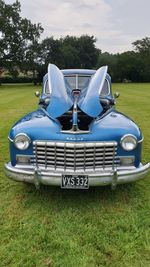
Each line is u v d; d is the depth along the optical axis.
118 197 4.25
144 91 28.47
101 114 4.25
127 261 2.88
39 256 2.95
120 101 17.45
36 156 3.74
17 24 49.31
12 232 3.36
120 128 3.78
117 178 3.65
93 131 3.70
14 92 29.06
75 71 5.52
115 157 3.73
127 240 3.21
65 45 72.31
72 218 3.67
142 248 3.08
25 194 4.35
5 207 3.96
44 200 4.15
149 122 9.97
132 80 64.88
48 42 58.38
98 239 3.23
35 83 55.19
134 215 3.74
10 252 3.01
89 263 2.85
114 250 3.04
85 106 4.16
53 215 3.75
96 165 3.69
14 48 48.94
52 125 3.82
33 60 51.81
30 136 3.74
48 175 3.63
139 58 65.38
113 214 3.77
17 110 13.34
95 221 3.60
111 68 64.31
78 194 4.33
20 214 3.78
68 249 3.06
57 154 3.66
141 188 4.60
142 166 3.84
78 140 3.60
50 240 3.21
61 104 4.21
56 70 5.17
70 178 3.61
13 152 3.85
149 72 63.78
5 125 9.52
